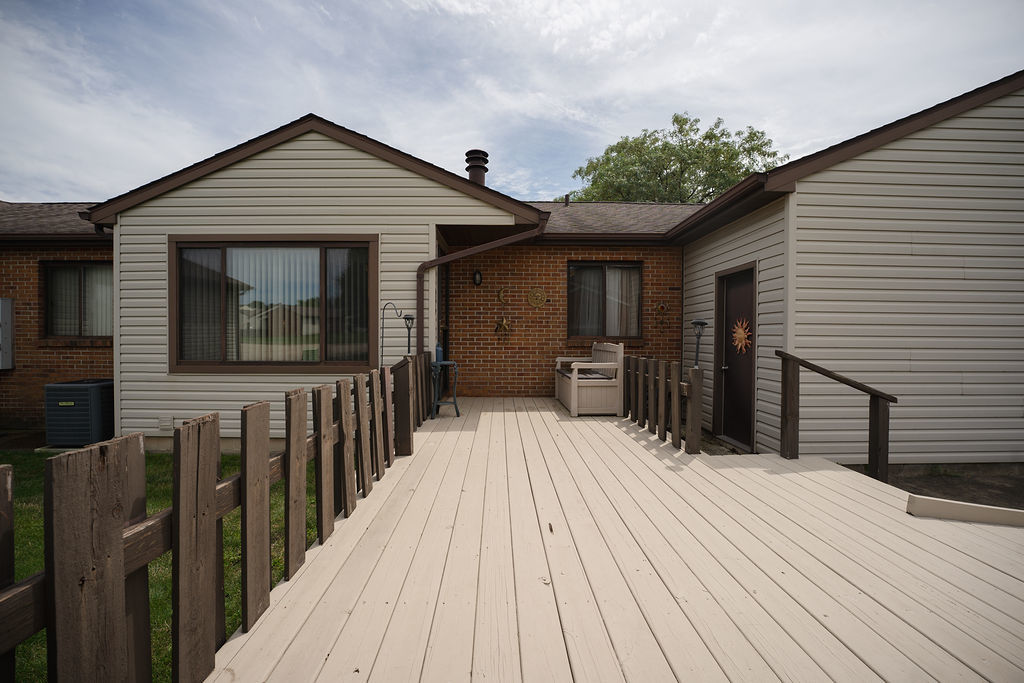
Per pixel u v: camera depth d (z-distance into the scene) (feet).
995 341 17.08
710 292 23.89
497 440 16.75
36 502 14.46
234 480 5.94
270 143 20.51
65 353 25.93
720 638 5.82
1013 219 16.97
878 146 16.75
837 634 5.92
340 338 20.92
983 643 5.76
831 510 10.25
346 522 9.46
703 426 24.39
